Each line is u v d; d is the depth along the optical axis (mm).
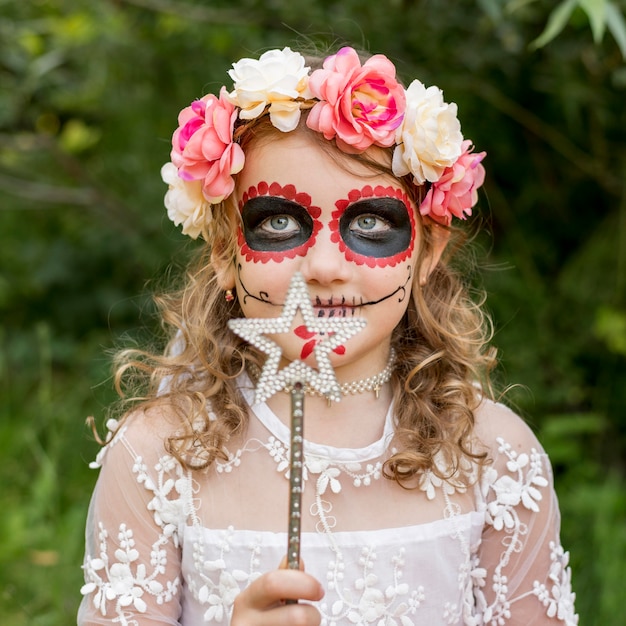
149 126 3697
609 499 2877
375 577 1496
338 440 1558
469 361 1734
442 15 2816
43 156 3977
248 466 1546
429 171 1483
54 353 3980
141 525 1546
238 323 1271
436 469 1569
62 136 4000
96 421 3369
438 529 1549
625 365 3281
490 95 3078
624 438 3291
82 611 1593
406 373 1660
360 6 2805
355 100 1441
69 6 3484
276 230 1466
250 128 1486
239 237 1506
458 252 2084
